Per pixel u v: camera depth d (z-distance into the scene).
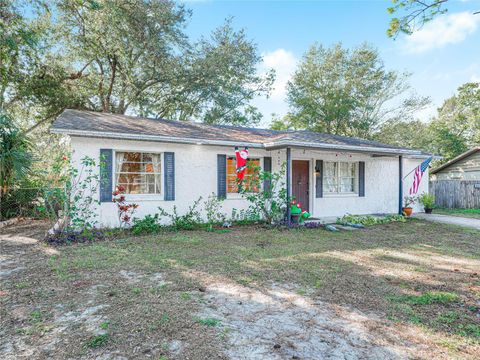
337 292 3.97
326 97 26.11
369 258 5.72
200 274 4.63
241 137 10.38
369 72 25.88
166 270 4.81
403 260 5.60
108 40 15.14
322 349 2.62
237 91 21.03
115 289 3.97
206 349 2.59
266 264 5.22
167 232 8.15
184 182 9.29
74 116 9.29
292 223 9.49
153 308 3.39
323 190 11.70
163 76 18.09
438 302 3.68
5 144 9.14
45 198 8.20
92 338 2.75
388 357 2.51
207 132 10.36
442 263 5.42
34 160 9.80
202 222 9.47
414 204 13.99
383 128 26.28
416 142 26.73
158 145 8.93
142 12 15.84
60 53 16.05
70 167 7.52
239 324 3.06
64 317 3.17
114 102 19.44
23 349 2.59
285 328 2.99
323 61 26.69
